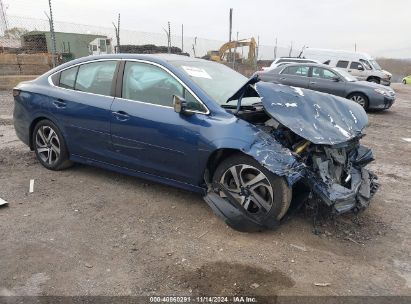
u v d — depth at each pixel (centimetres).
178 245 346
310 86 1340
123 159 448
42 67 1558
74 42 2186
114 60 460
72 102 476
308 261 330
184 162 400
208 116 389
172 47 1883
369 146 798
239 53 2428
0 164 543
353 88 1295
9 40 1788
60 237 353
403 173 604
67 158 511
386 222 414
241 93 395
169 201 438
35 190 457
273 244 354
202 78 432
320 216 410
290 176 341
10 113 944
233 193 380
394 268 328
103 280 294
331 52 2178
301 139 380
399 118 1230
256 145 356
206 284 294
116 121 438
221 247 345
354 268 324
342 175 414
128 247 340
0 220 381
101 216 397
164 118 406
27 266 307
